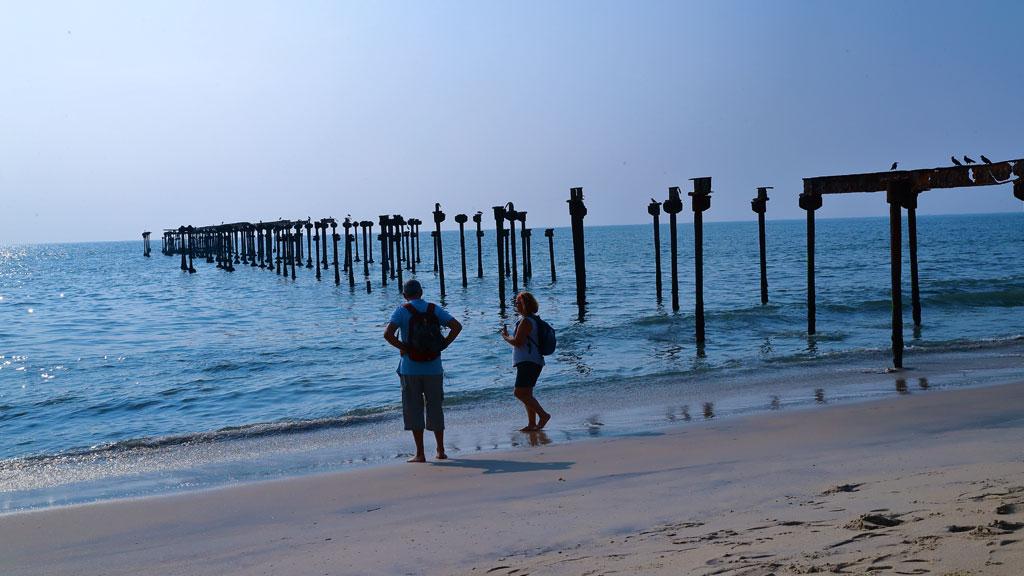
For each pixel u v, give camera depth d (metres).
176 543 5.68
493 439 9.41
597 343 19.69
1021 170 12.13
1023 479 5.41
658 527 5.06
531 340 9.81
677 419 10.17
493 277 53.56
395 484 7.11
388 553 5.00
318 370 17.61
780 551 4.14
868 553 3.92
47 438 11.87
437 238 37.69
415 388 8.12
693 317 23.70
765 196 27.39
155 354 20.91
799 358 16.02
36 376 17.83
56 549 5.66
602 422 10.21
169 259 112.94
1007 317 22.70
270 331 26.23
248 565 5.02
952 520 4.40
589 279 48.38
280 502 6.70
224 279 61.28
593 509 5.71
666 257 78.44
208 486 7.71
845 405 10.48
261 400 14.38
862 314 24.28
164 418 13.14
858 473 6.34
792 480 6.22
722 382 13.40
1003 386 11.44
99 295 47.22
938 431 8.38
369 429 10.68
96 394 15.35
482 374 15.77
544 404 11.96
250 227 69.88
